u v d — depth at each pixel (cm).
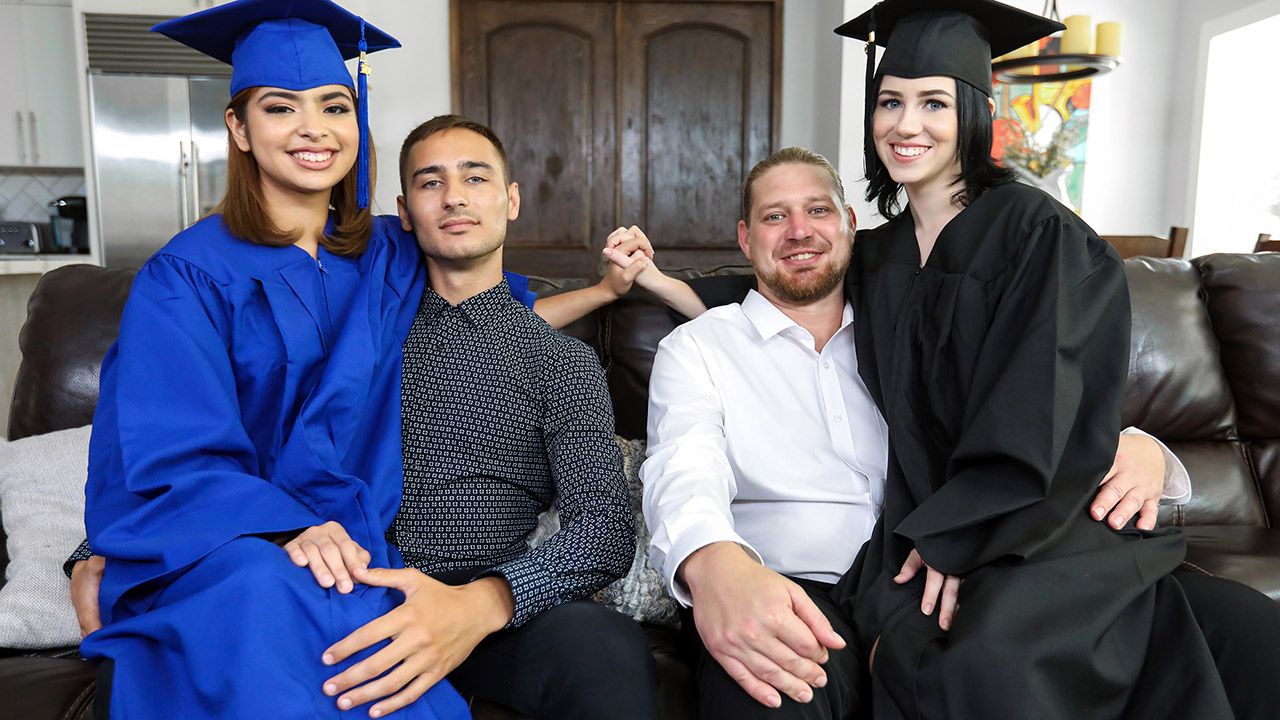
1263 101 449
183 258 119
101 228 440
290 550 104
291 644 96
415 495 127
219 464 110
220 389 112
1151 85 485
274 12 128
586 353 137
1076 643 100
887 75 144
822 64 474
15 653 128
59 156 473
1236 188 463
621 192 497
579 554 117
